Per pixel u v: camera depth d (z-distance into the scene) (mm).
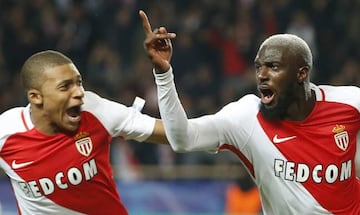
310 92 16609
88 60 44781
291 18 44906
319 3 45469
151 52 15742
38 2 47188
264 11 45312
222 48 44844
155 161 39156
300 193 16531
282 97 16234
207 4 46281
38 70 16625
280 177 16594
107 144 17188
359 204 17047
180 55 43688
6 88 44312
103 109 17078
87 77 44219
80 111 16828
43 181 16938
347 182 16672
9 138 16922
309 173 16484
